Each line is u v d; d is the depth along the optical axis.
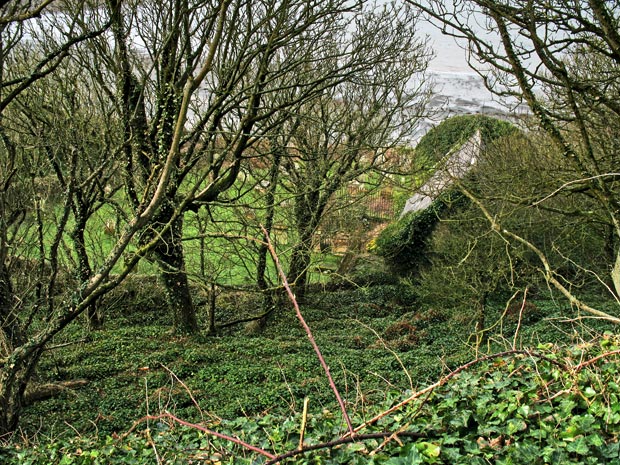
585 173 10.57
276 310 25.03
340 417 6.86
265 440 6.43
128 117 16.45
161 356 19.05
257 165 23.83
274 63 22.80
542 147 19.67
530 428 5.51
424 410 6.11
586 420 5.14
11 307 12.10
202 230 18.61
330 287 28.92
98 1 16.47
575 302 7.98
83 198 15.74
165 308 25.00
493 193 18.23
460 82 40.47
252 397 16.11
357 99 23.95
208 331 22.08
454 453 5.14
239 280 27.80
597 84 12.80
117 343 20.11
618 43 9.75
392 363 19.39
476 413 5.76
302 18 17.16
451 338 22.72
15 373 10.28
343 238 28.28
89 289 10.17
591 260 21.77
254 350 20.27
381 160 25.52
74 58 17.00
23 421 13.88
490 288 20.97
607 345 7.25
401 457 4.88
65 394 15.81
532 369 6.61
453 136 28.06
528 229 18.61
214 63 18.08
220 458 6.43
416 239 28.59
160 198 9.66
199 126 15.41
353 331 24.25
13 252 13.31
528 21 10.24
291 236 23.83
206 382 17.47
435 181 24.75
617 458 4.74
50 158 14.97
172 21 15.75
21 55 18.19
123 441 7.90
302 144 23.09
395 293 28.45
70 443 8.17
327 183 22.45
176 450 6.82
